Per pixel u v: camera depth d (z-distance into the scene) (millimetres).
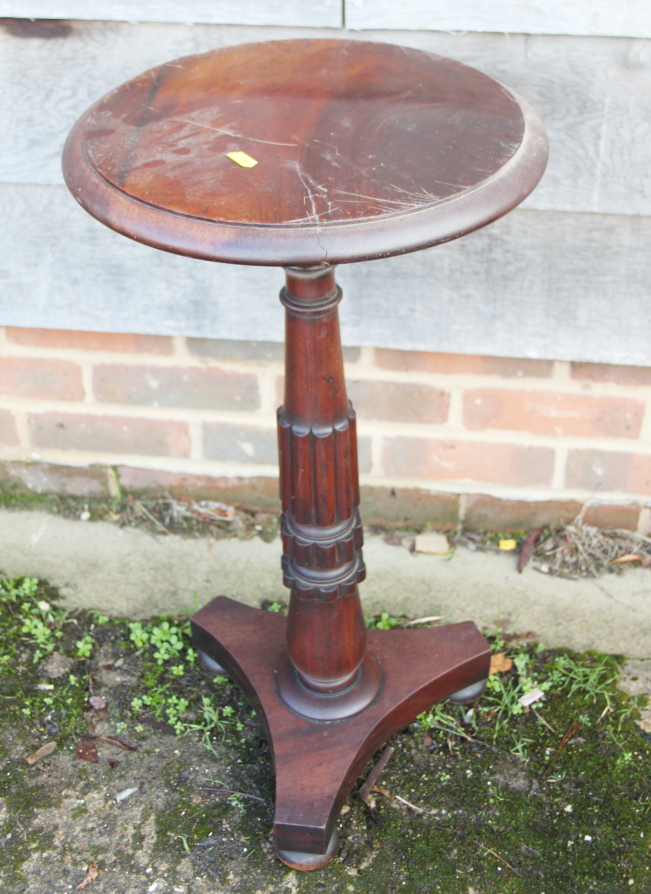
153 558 1783
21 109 1459
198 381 1736
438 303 1556
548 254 1482
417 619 1664
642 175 1389
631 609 1658
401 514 1849
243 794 1392
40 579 1743
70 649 1624
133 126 995
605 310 1529
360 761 1354
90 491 1910
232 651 1489
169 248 837
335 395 1103
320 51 1205
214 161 915
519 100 1082
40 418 1825
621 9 1257
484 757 1449
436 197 851
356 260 821
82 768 1425
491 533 1831
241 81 1110
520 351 1592
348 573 1250
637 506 1766
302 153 928
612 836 1327
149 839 1326
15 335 1724
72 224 1553
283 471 1177
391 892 1264
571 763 1435
